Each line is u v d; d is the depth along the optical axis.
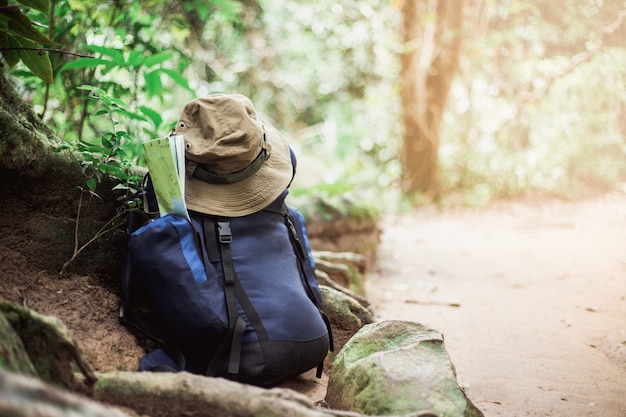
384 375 2.43
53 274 2.89
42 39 2.65
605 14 8.93
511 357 3.83
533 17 9.95
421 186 11.15
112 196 3.08
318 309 3.08
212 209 2.88
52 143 2.93
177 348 2.74
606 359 3.80
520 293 5.34
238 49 11.88
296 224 3.19
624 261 6.28
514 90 11.30
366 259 6.08
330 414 2.10
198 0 5.46
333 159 12.38
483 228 8.82
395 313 4.78
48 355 2.04
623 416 3.03
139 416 2.05
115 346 2.76
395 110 12.58
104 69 3.79
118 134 3.01
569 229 8.28
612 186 11.02
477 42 10.64
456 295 5.33
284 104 13.61
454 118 11.72
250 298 2.75
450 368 2.54
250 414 2.02
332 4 13.09
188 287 2.68
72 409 1.38
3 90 2.78
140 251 2.71
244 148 2.91
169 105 6.75
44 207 2.89
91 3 4.05
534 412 3.06
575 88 10.44
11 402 1.27
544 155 10.95
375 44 13.05
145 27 4.37
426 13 10.60
